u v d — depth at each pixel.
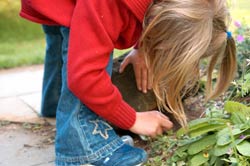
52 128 2.12
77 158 1.52
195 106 1.93
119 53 3.16
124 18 1.43
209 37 1.34
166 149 1.64
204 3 1.35
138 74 1.80
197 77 1.53
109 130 1.55
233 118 1.54
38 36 4.68
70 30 1.44
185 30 1.33
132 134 1.84
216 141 1.48
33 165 1.74
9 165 1.74
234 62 1.50
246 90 1.78
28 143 1.95
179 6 1.33
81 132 1.50
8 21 5.20
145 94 1.83
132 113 1.51
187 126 1.52
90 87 1.39
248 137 1.45
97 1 1.39
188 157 1.54
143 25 1.42
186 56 1.33
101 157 1.50
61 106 1.56
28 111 2.37
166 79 1.41
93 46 1.39
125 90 1.82
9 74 3.23
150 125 1.56
